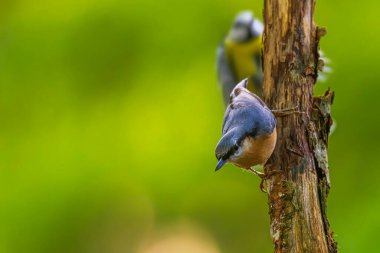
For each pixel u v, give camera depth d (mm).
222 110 13148
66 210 13031
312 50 7477
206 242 14008
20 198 13039
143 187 13305
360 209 11727
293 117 7246
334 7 12461
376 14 12258
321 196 7129
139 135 13352
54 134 13445
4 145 13469
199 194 13469
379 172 11883
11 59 13461
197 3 13117
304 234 6949
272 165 7199
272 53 7520
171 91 13258
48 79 13461
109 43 13312
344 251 11461
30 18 13516
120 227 13539
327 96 7363
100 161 13234
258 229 13969
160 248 14031
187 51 13148
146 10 13188
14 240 12984
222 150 7062
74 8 13414
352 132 11977
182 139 13242
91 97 13438
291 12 7484
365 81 11969
